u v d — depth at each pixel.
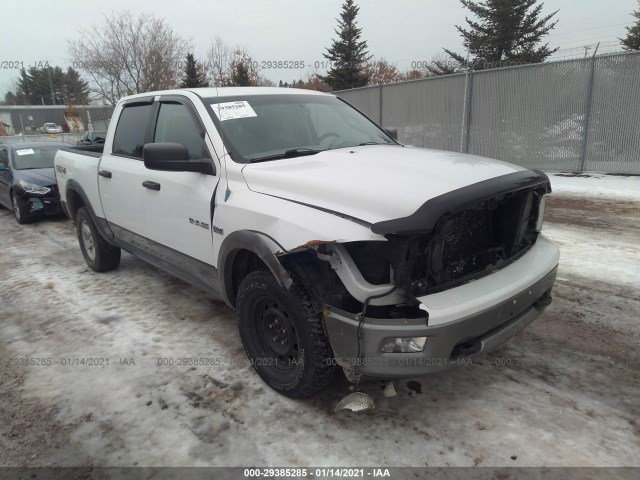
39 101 63.34
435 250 2.41
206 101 3.58
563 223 7.02
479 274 2.63
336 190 2.56
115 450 2.57
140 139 4.25
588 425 2.60
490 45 29.69
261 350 3.03
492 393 2.93
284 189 2.79
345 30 34.38
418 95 14.12
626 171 10.47
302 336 2.64
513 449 2.44
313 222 2.49
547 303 2.99
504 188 2.52
